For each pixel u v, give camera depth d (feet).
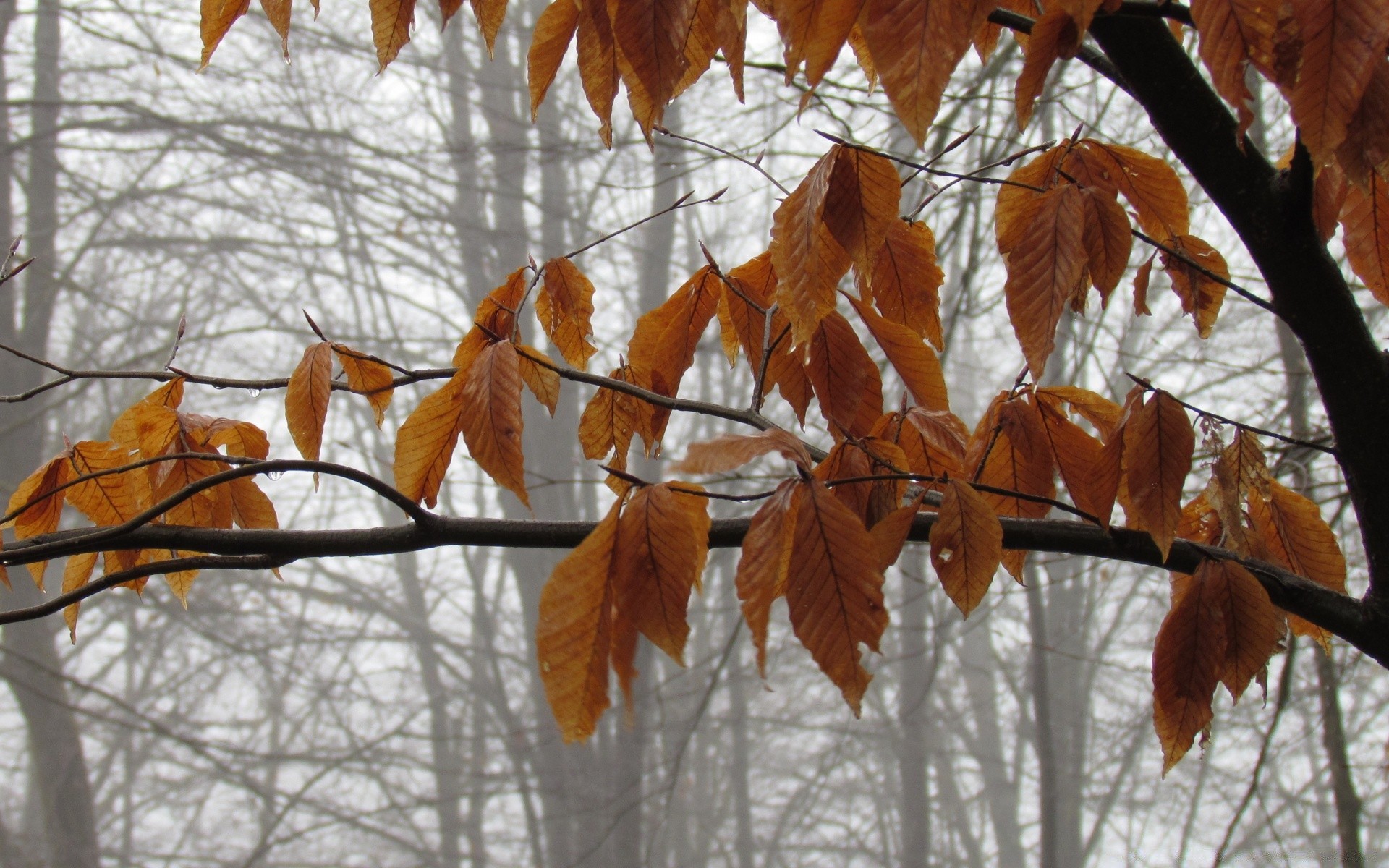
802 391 6.57
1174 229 6.36
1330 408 6.35
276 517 6.73
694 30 5.96
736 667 38.99
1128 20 6.16
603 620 5.86
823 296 6.03
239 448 6.71
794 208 6.03
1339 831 15.47
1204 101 6.19
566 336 6.71
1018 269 6.00
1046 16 5.78
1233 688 6.25
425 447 6.29
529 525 6.31
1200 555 6.33
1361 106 5.73
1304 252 6.23
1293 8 5.68
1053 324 5.97
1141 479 6.12
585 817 39.88
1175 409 6.10
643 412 6.66
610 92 5.90
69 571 6.72
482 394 6.13
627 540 5.86
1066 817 45.42
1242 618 6.24
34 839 38.78
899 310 6.45
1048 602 40.96
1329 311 6.27
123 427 6.68
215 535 6.36
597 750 41.88
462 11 34.99
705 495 5.90
